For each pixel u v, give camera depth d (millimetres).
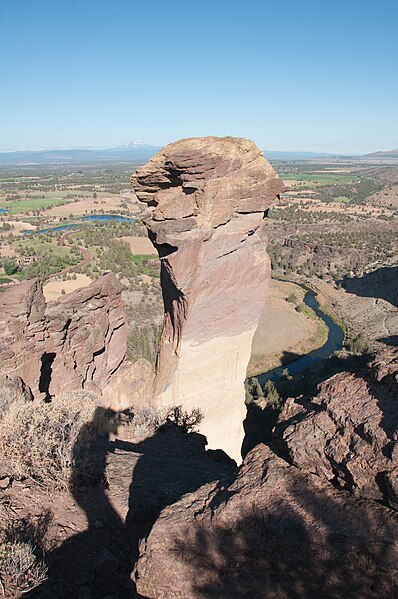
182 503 9602
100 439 17484
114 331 30625
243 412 25438
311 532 7902
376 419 8516
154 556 8609
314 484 8883
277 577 7992
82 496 12945
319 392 10195
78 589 9516
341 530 7758
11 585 8781
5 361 21594
